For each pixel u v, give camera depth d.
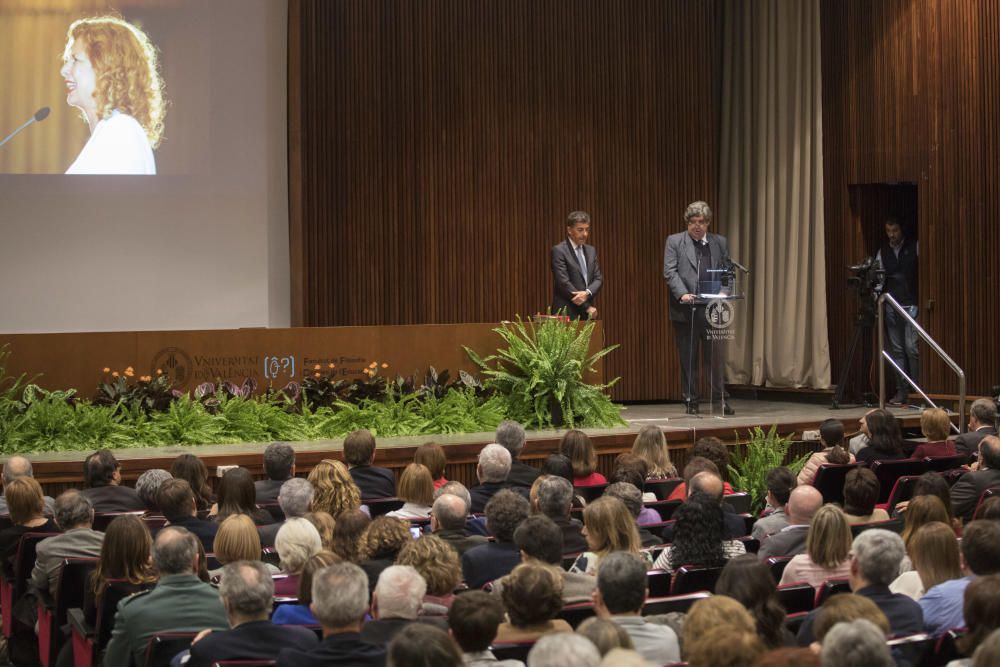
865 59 11.95
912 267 11.59
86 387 8.95
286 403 9.23
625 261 13.03
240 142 11.81
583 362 9.79
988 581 3.19
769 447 9.16
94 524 5.96
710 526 4.71
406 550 4.14
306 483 5.39
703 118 13.19
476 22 12.55
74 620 4.79
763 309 12.88
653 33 13.09
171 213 11.62
